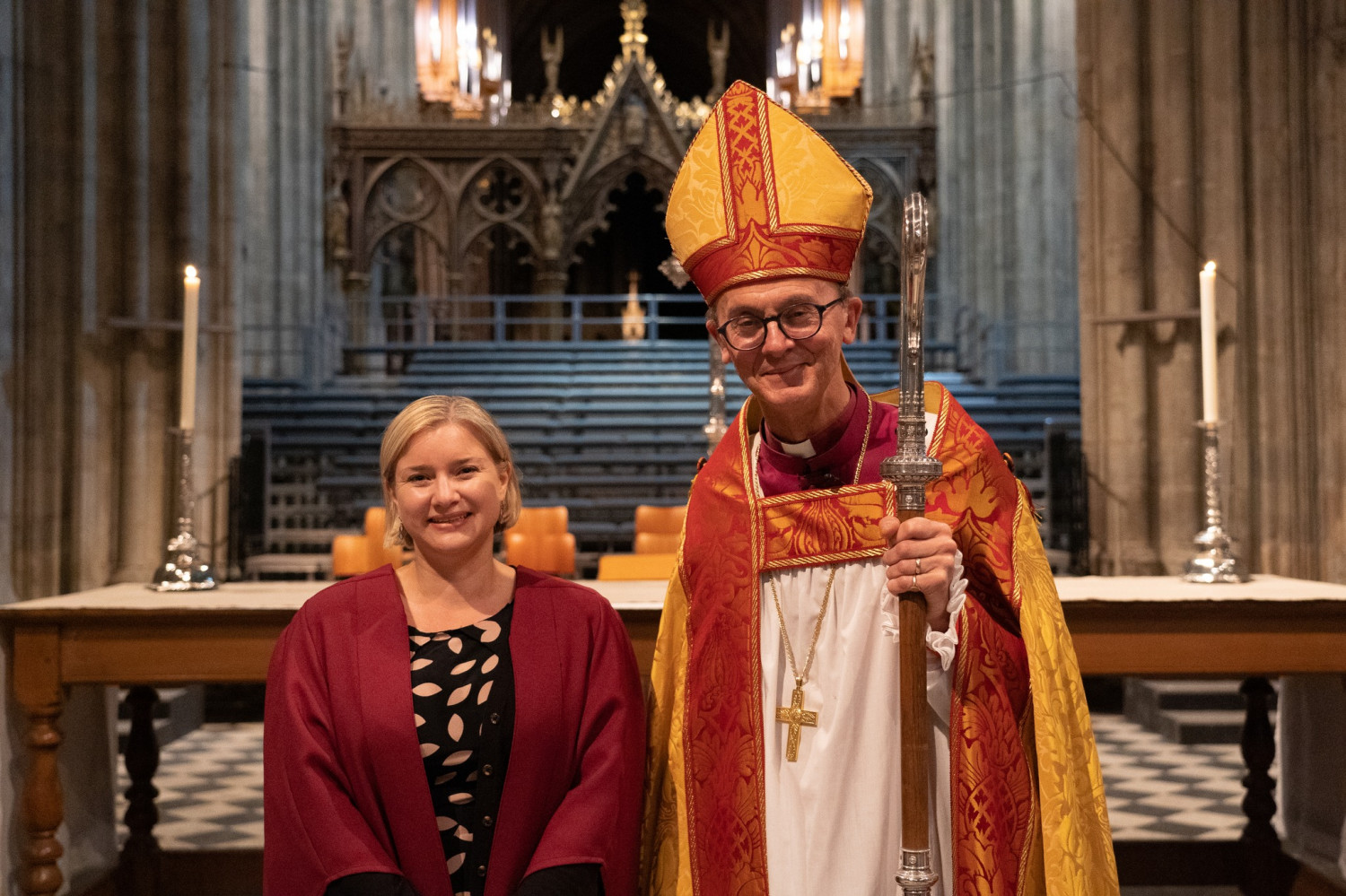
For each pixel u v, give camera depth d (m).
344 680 1.88
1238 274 5.75
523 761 1.87
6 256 4.45
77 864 3.99
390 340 20.06
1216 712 6.97
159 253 6.34
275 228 15.50
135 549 6.02
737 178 1.80
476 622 1.97
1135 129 6.23
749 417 2.09
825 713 1.80
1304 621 3.11
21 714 3.49
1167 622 3.11
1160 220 6.16
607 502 10.59
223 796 5.56
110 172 6.04
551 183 17.03
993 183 14.98
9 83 4.58
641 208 31.53
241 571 7.00
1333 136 5.47
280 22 15.67
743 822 1.81
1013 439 11.17
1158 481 6.22
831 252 1.77
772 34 24.17
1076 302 14.51
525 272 25.91
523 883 1.79
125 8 6.13
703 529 1.98
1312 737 4.19
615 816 1.86
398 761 1.82
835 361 1.82
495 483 1.97
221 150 6.79
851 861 1.74
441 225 16.95
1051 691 1.76
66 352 5.54
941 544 1.64
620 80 17.39
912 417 1.67
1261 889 4.06
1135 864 4.20
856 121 17.36
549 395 13.09
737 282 1.77
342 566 5.06
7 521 4.15
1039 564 1.86
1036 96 14.51
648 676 3.13
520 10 29.91
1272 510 5.58
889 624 1.71
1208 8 5.95
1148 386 6.25
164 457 6.21
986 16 15.26
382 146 16.83
